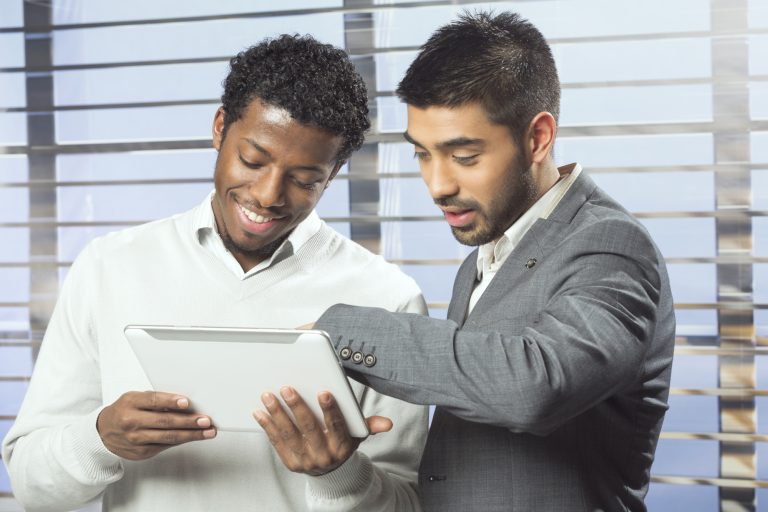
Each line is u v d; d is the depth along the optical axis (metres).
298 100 1.24
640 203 2.87
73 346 1.40
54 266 3.21
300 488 1.37
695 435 2.86
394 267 1.54
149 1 3.13
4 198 3.23
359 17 3.01
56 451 1.26
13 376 3.23
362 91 1.37
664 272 1.27
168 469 1.35
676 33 2.80
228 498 1.35
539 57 1.21
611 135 2.86
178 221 1.48
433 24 2.96
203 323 1.39
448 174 1.19
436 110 1.16
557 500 1.20
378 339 1.09
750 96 2.79
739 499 2.83
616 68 2.86
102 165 3.18
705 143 2.82
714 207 2.83
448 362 1.05
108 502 1.38
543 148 1.21
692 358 2.87
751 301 2.83
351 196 3.05
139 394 1.15
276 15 3.04
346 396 1.06
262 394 1.07
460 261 3.00
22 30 3.19
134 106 3.15
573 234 1.18
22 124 3.21
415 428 1.46
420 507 1.37
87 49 3.17
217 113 1.39
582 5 2.86
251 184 1.28
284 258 1.44
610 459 1.24
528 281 1.19
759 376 2.83
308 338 1.01
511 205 1.21
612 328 1.06
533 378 1.01
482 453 1.22
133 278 1.41
